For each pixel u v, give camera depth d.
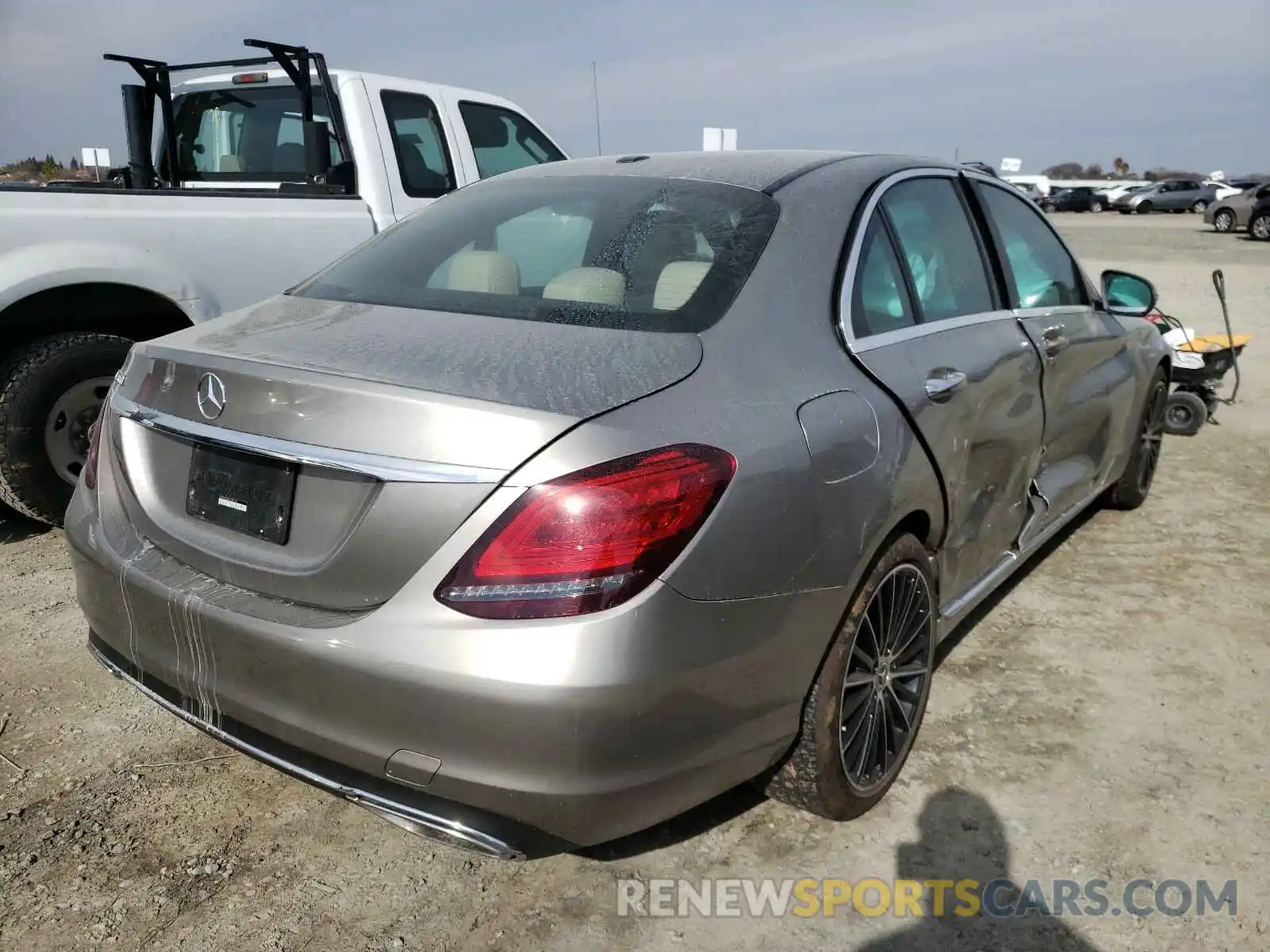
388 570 1.95
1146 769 2.94
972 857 2.56
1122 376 4.46
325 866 2.48
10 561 4.27
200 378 2.24
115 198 4.35
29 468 4.34
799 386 2.32
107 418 2.55
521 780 1.89
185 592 2.20
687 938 2.28
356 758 1.99
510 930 2.29
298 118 5.62
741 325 2.33
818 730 2.41
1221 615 3.99
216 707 2.20
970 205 3.46
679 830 2.63
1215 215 30.14
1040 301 3.83
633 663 1.88
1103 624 3.88
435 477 1.91
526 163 6.52
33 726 3.02
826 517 2.24
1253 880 2.50
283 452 2.05
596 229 2.75
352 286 2.84
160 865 2.46
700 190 2.83
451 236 2.98
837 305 2.57
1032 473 3.58
